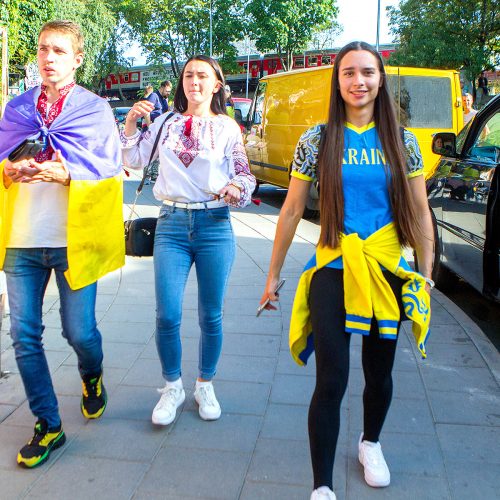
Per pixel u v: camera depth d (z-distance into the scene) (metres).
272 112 11.28
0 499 2.58
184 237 3.05
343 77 2.41
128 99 55.69
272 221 9.20
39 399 2.83
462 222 5.20
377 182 2.42
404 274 2.45
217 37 41.97
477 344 4.28
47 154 2.78
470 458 2.88
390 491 2.62
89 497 2.59
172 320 3.07
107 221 2.87
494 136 5.13
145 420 3.22
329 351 2.38
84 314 2.90
